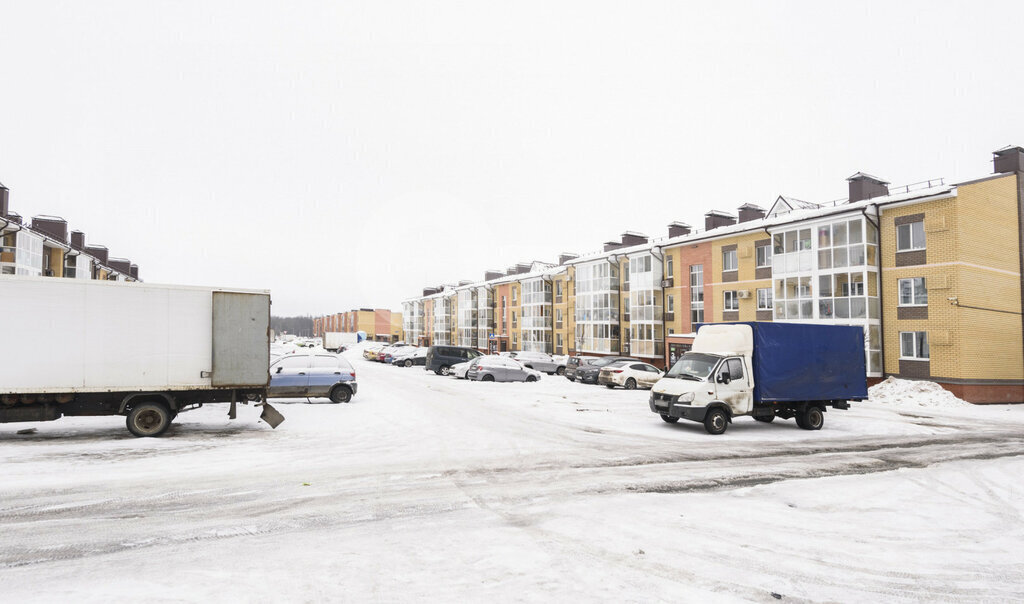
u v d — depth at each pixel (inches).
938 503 275.6
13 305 380.5
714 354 502.9
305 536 209.3
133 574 171.3
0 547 191.5
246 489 273.0
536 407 637.3
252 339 447.8
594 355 1567.4
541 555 193.6
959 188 787.4
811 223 951.6
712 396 477.1
